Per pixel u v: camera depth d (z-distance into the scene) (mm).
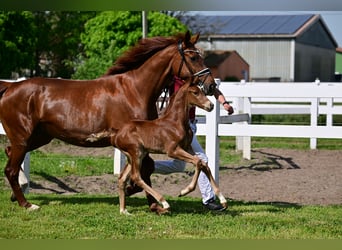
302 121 24953
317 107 18469
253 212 9938
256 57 68938
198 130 11633
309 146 19984
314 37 70000
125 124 9508
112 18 39688
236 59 64875
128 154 9414
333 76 72188
